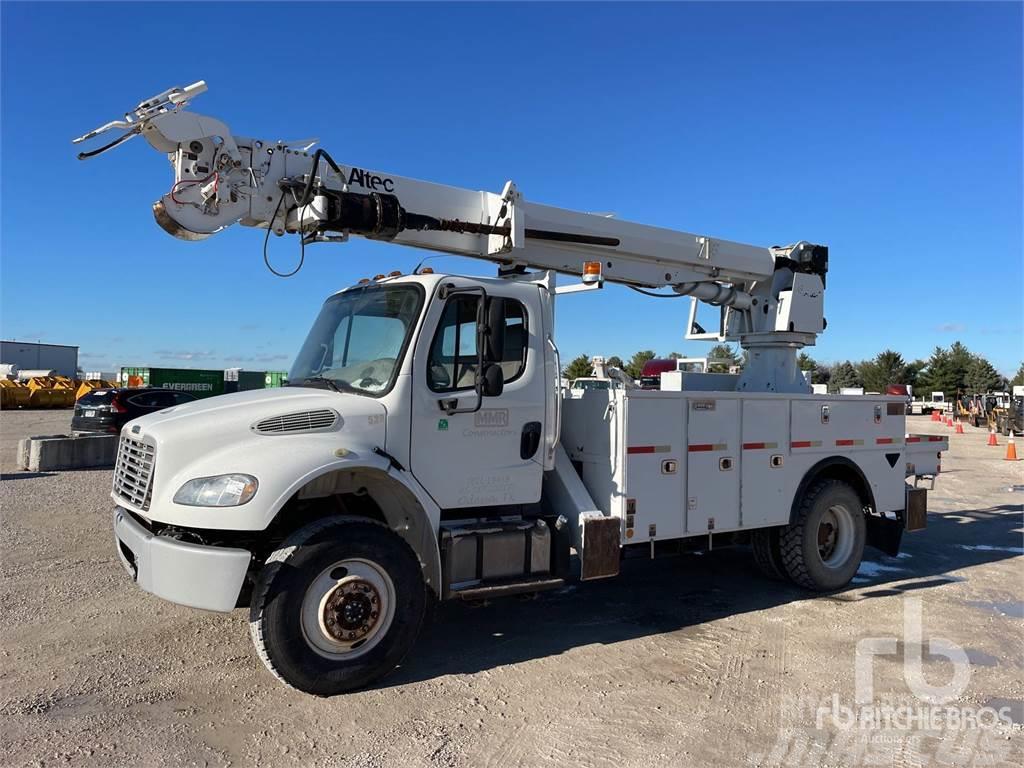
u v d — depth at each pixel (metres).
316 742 3.79
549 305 5.40
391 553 4.46
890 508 7.53
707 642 5.46
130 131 5.03
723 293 7.75
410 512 4.71
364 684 4.45
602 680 4.70
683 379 7.63
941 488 14.75
